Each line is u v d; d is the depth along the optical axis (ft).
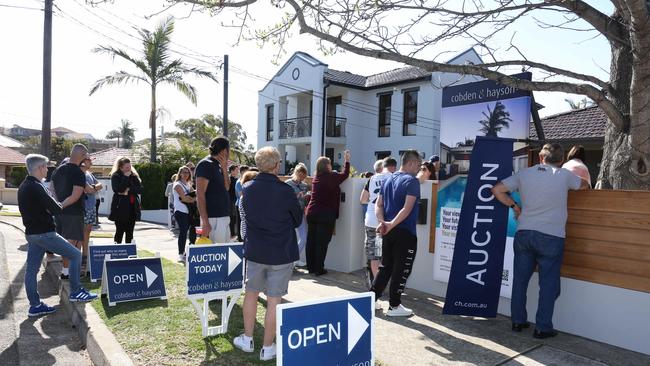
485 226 16.11
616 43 16.05
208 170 17.17
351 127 82.94
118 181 25.08
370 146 82.43
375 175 20.61
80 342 15.93
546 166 14.73
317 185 23.43
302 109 90.07
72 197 21.04
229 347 13.70
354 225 24.68
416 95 74.74
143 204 63.00
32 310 18.52
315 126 81.10
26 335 16.56
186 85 69.72
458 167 18.92
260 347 13.71
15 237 39.63
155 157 70.90
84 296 18.58
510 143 15.92
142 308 17.58
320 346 8.19
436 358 13.16
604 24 15.47
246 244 13.08
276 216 12.70
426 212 20.62
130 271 18.48
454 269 16.37
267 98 93.66
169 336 14.58
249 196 12.85
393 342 14.39
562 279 15.52
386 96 80.38
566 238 15.39
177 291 19.95
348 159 24.49
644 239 13.67
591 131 43.88
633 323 13.87
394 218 16.48
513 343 14.39
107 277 17.99
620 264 14.16
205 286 14.65
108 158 109.60
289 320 7.84
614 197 14.28
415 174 17.01
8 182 117.39
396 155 77.56
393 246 16.81
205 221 16.89
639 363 12.97
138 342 14.02
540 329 14.74
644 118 14.20
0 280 24.22
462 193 18.72
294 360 7.88
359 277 23.49
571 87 14.90
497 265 16.16
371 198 20.18
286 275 12.92
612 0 14.20
